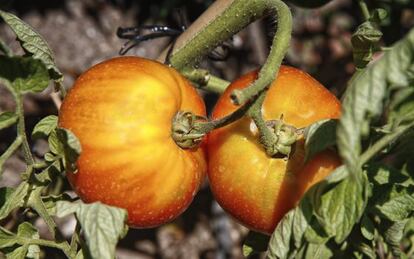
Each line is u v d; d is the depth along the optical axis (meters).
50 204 0.46
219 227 0.89
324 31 0.99
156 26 0.63
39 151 0.72
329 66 0.85
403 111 0.43
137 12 1.00
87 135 0.44
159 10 0.92
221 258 0.89
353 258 0.48
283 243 0.44
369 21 0.52
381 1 0.67
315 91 0.47
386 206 0.46
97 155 0.44
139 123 0.44
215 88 0.55
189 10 0.86
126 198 0.45
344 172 0.42
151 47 0.99
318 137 0.44
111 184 0.44
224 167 0.46
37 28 0.98
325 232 0.43
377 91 0.39
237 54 0.93
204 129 0.45
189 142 0.46
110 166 0.44
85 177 0.45
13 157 0.85
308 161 0.44
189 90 0.48
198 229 0.95
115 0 1.00
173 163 0.45
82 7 1.00
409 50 0.39
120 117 0.44
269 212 0.46
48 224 0.46
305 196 0.43
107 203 0.45
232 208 0.47
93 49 0.99
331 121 0.44
